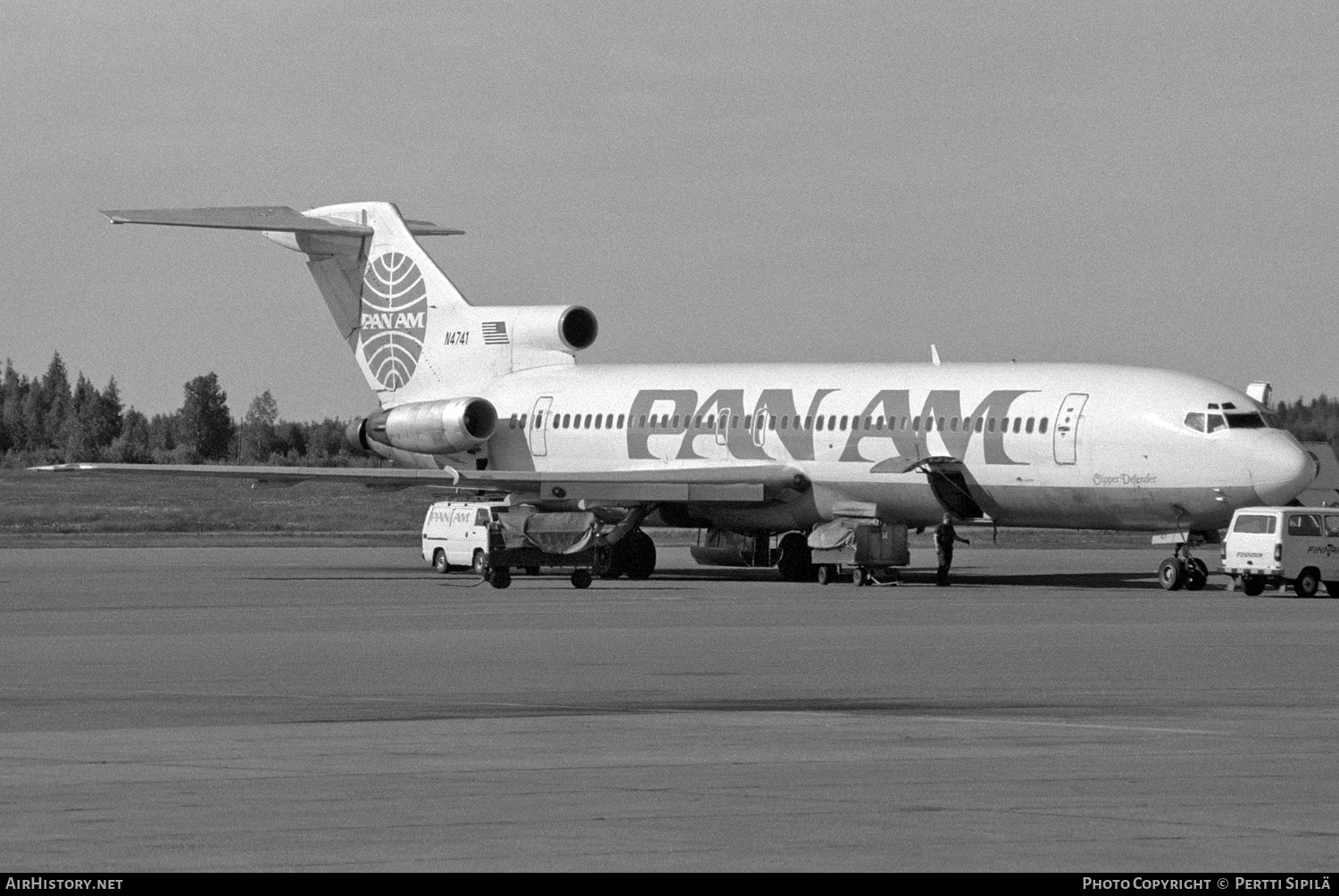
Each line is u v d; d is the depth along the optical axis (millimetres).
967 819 43625
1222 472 133875
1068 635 96188
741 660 82188
